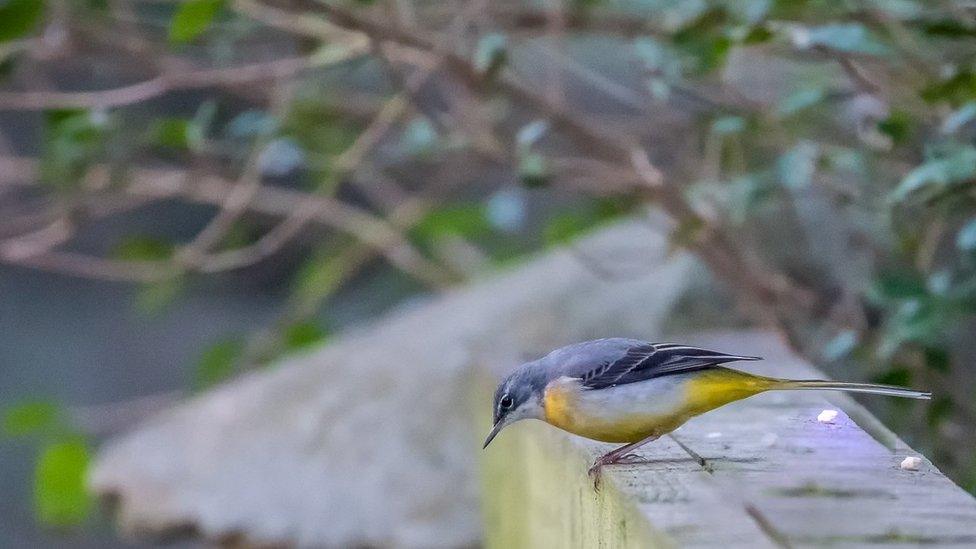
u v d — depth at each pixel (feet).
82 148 35.35
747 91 36.27
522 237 53.52
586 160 36.81
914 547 13.74
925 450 29.37
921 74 28.99
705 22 30.12
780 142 31.65
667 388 20.04
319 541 34.99
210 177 39.55
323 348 42.55
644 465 18.24
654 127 36.45
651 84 32.55
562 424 20.86
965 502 15.25
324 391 39.29
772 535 14.17
